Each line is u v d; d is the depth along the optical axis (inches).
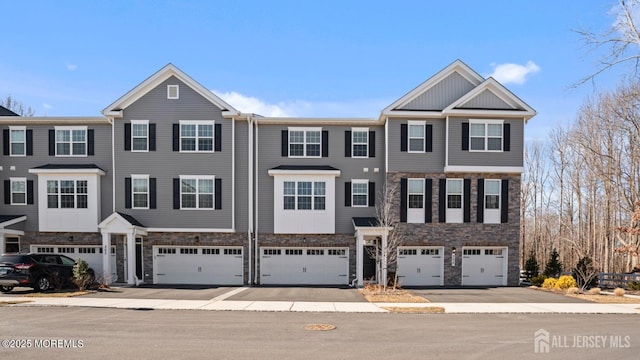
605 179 1222.9
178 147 930.1
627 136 1262.3
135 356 358.6
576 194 1508.4
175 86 935.7
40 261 767.7
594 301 697.0
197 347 387.9
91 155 959.0
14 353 365.7
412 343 407.8
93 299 671.8
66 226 927.7
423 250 941.8
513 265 933.8
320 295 743.7
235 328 468.4
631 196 1119.0
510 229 936.3
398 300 684.7
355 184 965.8
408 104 946.1
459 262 930.7
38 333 437.4
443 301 681.0
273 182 956.0
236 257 944.3
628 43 673.0
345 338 426.0
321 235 945.5
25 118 952.3
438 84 954.7
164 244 936.3
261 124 965.8
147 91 935.0
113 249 940.0
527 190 1748.3
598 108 1765.5
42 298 673.0
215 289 836.0
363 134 973.8
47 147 962.7
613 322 524.7
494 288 879.7
